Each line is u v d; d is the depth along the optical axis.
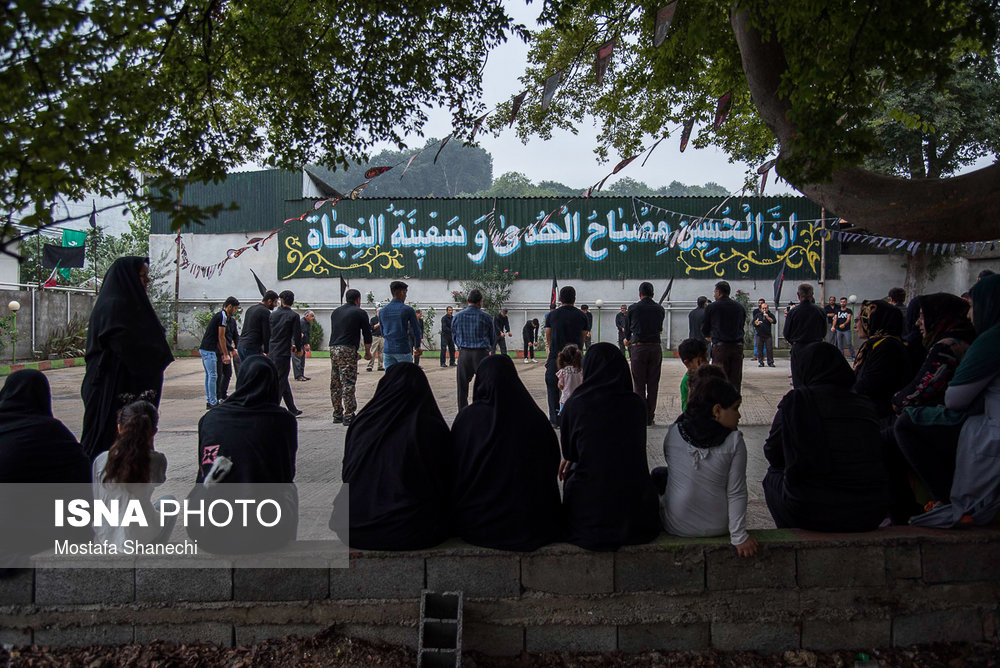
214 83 4.77
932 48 3.68
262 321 9.27
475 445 3.55
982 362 3.46
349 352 8.97
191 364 19.73
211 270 24.58
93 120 2.93
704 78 6.74
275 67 4.82
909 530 3.61
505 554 3.45
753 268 23.64
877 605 3.50
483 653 3.47
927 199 3.38
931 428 3.70
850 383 3.74
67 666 3.29
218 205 2.73
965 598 3.53
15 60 2.79
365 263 24.39
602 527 3.45
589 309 23.95
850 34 3.88
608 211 24.02
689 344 6.04
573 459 3.70
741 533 3.42
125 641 3.45
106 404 4.54
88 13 2.86
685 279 23.81
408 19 4.97
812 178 3.60
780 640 3.50
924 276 22.92
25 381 3.77
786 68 4.45
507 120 6.15
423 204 24.31
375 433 3.57
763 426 8.47
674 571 3.47
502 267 24.19
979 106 19.66
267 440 3.57
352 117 5.14
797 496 3.59
